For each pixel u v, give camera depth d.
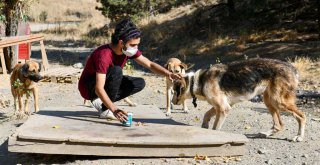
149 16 34.19
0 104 11.08
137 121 6.82
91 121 6.67
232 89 6.90
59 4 64.19
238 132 7.58
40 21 54.97
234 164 5.73
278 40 21.06
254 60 6.95
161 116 7.23
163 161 5.75
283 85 6.71
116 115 6.16
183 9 33.00
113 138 5.78
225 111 6.93
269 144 6.76
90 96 6.77
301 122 6.88
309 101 11.99
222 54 20.88
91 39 35.34
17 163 6.21
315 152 6.36
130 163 5.71
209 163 5.72
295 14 23.41
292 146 6.65
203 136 6.01
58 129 6.14
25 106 9.70
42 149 5.75
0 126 8.79
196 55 22.25
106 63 6.26
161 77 16.73
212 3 30.73
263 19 24.22
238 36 23.19
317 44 18.92
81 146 5.74
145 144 5.72
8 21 17.06
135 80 6.93
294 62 16.58
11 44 14.78
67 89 13.27
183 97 7.35
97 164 5.70
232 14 26.09
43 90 13.11
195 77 7.18
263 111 9.84
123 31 6.27
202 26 27.05
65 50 29.83
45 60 16.91
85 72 6.66
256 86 6.84
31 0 17.89
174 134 6.07
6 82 13.88
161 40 28.03
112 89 6.54
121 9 33.47
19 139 5.76
